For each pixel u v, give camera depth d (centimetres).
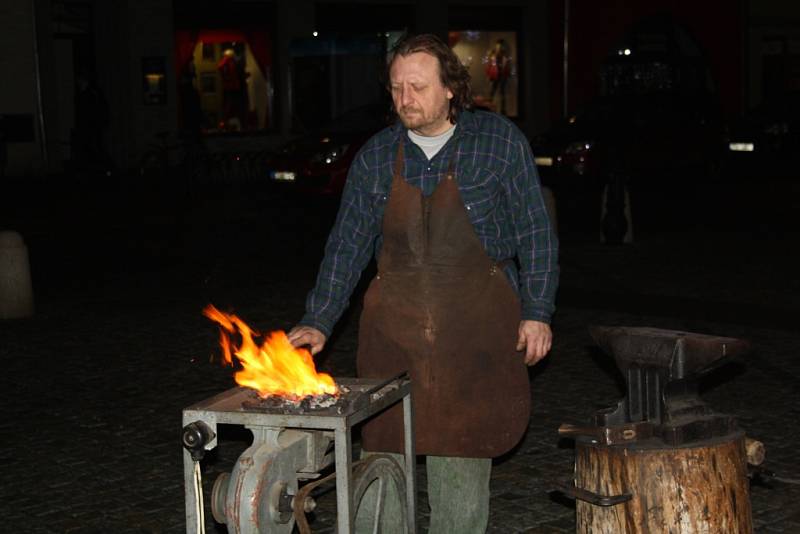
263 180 2333
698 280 1135
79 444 629
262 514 316
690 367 350
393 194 382
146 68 2406
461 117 383
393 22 2744
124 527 505
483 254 383
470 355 384
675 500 344
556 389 730
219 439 625
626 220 1404
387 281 386
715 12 3209
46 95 2336
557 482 366
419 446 389
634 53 3112
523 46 2941
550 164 2116
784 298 1029
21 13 2298
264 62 2570
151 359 834
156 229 1595
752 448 361
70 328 948
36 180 2261
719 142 2302
